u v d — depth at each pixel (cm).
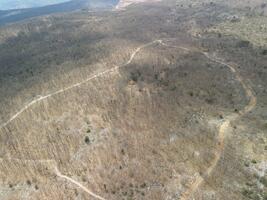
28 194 7844
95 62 14088
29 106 11288
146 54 14825
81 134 9519
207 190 7494
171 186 7638
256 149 8488
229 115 9975
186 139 8912
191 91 11288
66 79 12775
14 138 9806
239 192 7388
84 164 8488
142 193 7494
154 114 10100
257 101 10869
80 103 10969
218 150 8550
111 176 8031
